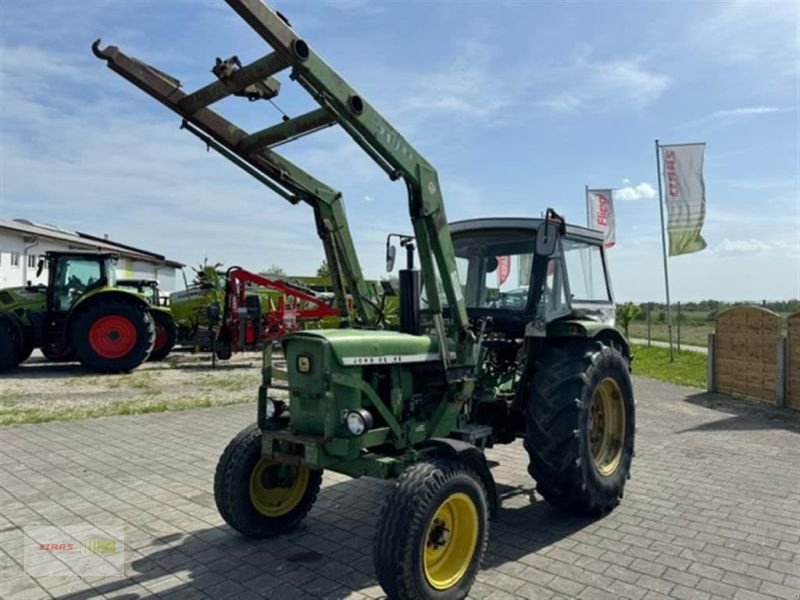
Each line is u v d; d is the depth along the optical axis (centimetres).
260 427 360
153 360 1441
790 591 327
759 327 963
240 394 971
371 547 384
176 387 1041
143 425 740
